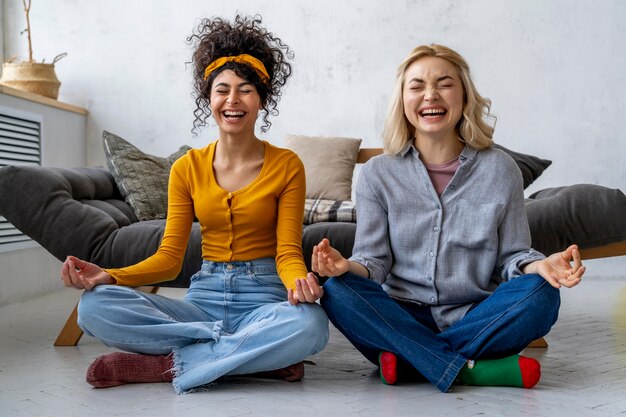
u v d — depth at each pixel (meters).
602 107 4.76
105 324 2.00
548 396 1.91
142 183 3.28
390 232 2.22
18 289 3.88
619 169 4.78
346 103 4.79
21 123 3.94
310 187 3.43
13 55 4.80
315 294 1.96
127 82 4.80
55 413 1.78
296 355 2.00
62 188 2.75
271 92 2.31
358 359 2.48
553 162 4.79
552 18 4.74
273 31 4.80
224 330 2.15
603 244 2.69
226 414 1.75
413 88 2.18
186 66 4.77
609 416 1.71
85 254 2.68
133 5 4.79
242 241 2.18
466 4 4.75
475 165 2.20
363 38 4.77
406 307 2.19
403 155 2.26
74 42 4.80
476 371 2.02
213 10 4.77
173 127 4.80
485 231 2.13
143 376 2.05
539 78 4.77
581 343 2.71
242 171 2.21
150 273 2.15
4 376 2.21
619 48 4.75
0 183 2.68
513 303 1.98
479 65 4.77
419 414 1.74
